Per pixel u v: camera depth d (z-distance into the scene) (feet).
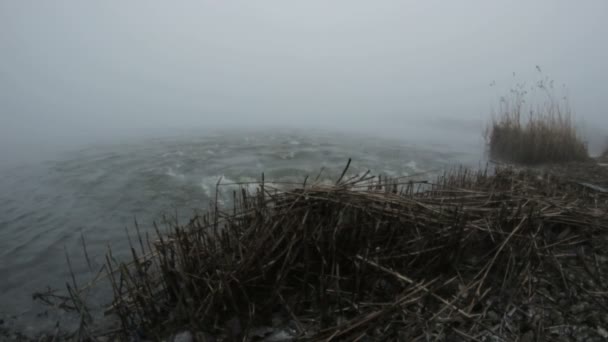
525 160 38.11
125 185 29.89
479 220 13.26
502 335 8.95
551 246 12.71
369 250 10.87
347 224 11.31
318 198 11.40
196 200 25.72
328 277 10.87
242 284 10.05
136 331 10.09
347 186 12.09
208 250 11.08
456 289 10.73
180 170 35.63
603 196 20.22
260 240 10.59
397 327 9.11
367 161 40.91
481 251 12.87
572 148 36.68
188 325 9.80
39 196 27.30
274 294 10.01
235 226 11.64
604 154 41.34
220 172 34.60
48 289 13.74
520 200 14.71
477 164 39.27
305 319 9.67
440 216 12.42
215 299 9.81
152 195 26.99
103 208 24.17
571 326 9.22
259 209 11.62
